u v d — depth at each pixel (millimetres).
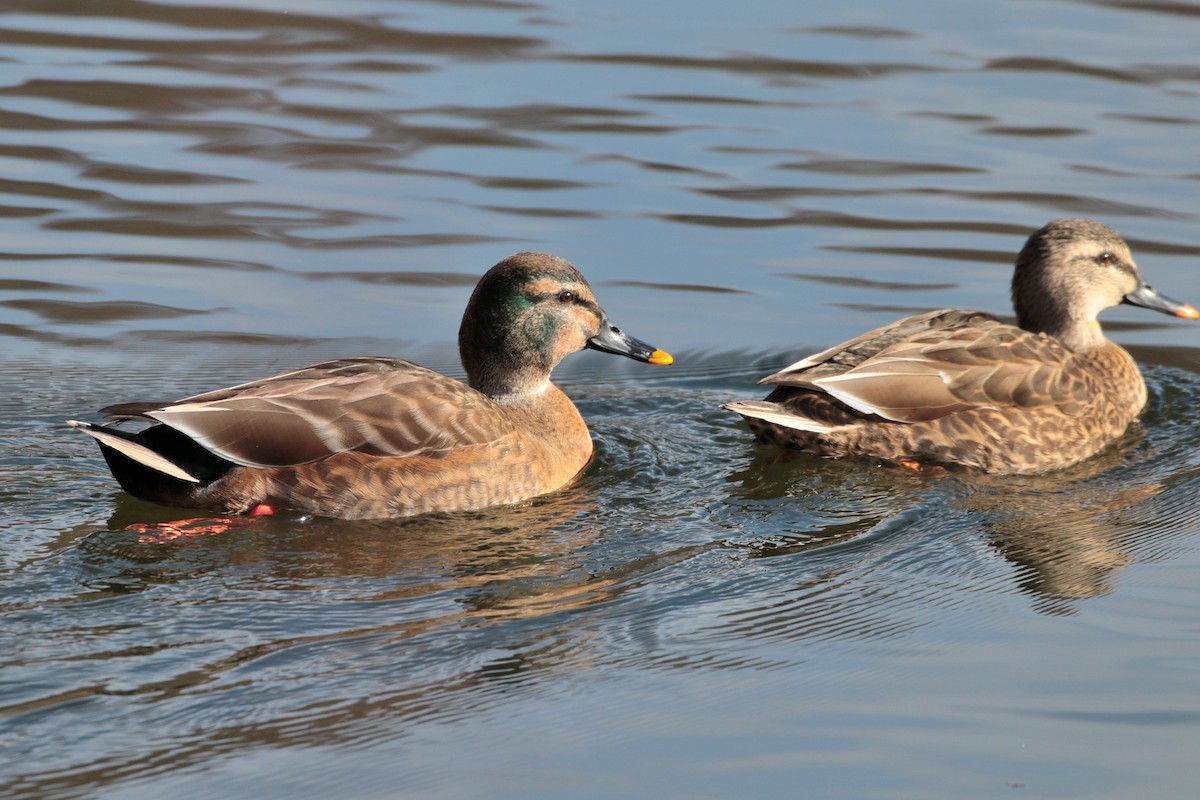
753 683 9188
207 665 9180
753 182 19609
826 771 8188
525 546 11422
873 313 17062
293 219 18578
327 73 22359
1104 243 15078
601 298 17250
